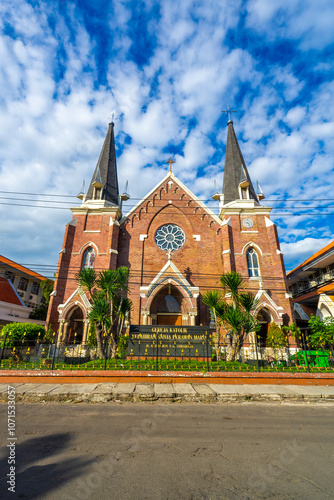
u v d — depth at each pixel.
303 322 34.78
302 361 19.94
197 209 31.41
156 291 26.02
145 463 5.36
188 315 26.00
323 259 33.84
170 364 16.33
